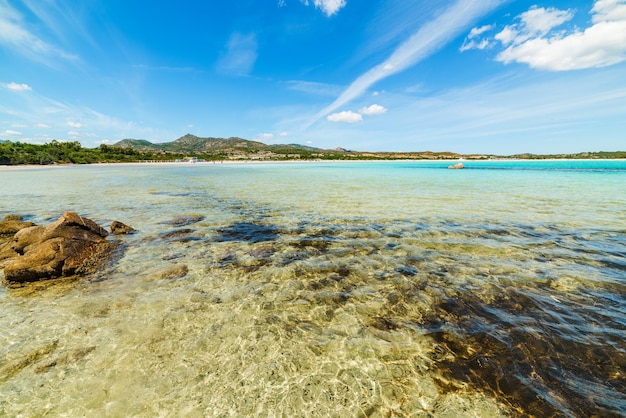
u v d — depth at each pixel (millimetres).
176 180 29859
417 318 4723
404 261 7168
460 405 3104
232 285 5941
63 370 3592
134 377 3508
